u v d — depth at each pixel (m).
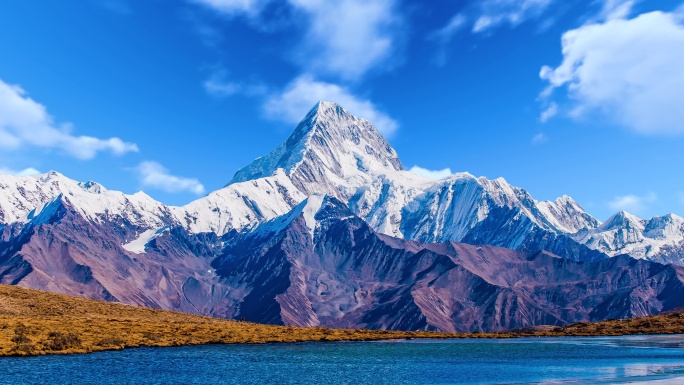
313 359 133.12
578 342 180.38
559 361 125.38
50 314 191.50
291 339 184.00
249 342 173.38
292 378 104.38
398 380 101.88
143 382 98.19
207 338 172.00
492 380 99.12
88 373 105.75
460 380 100.38
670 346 152.50
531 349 157.88
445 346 173.25
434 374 108.25
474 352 151.75
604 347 156.25
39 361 118.69
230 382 99.88
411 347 167.62
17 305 192.38
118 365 115.69
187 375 106.00
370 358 136.50
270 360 129.88
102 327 170.50
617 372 102.94
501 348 164.12
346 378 104.62
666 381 88.31
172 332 177.00
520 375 104.38
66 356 127.31
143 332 171.12
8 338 139.25
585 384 88.94
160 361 123.19
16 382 96.56
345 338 197.88
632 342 170.75
